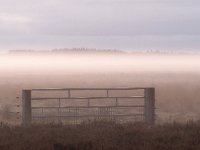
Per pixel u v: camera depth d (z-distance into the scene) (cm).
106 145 1598
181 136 1739
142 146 1608
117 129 1895
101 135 1766
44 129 1911
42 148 1559
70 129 1912
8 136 1748
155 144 1634
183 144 1625
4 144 1612
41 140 1670
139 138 1728
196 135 1752
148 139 1712
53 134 1781
